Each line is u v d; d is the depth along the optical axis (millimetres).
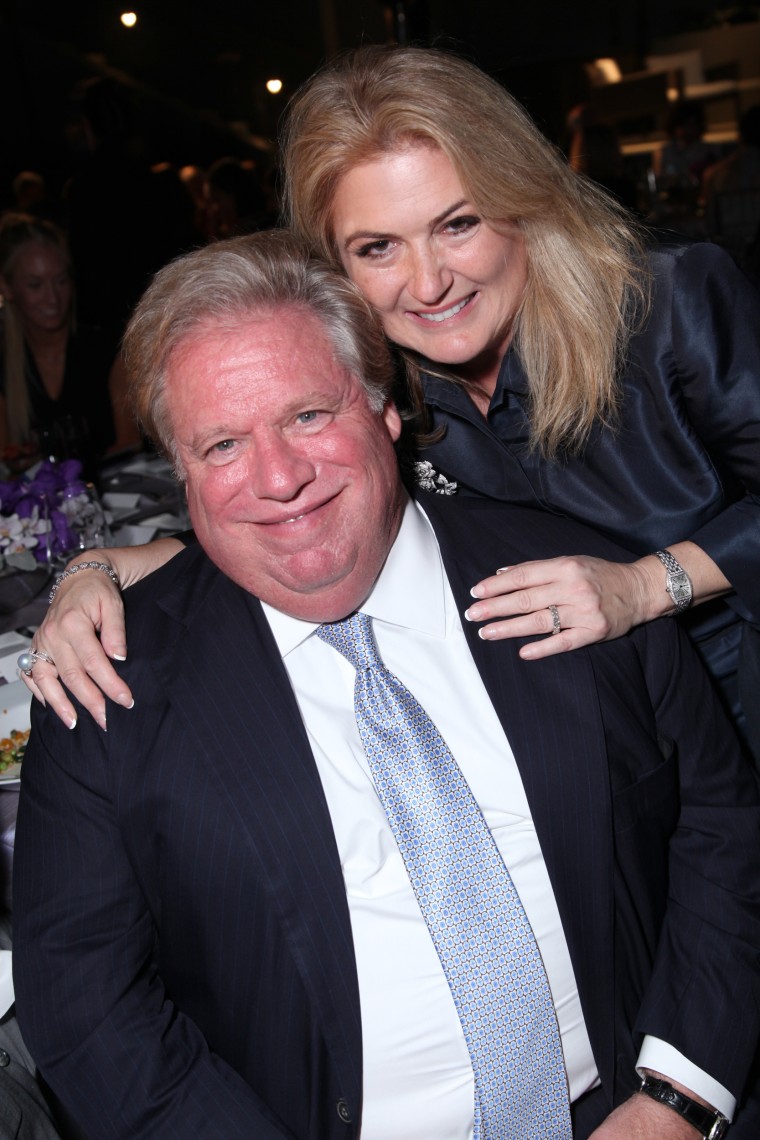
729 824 1308
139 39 9422
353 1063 1147
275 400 1027
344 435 1064
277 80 9336
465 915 1141
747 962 1261
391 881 1178
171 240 5152
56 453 2920
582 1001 1208
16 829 1200
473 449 1632
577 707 1224
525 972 1149
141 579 1342
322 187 1305
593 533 1418
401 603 1233
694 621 1661
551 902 1214
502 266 1378
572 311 1422
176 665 1177
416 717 1177
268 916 1139
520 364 1492
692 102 7598
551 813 1200
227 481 1057
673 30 8023
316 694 1208
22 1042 1258
